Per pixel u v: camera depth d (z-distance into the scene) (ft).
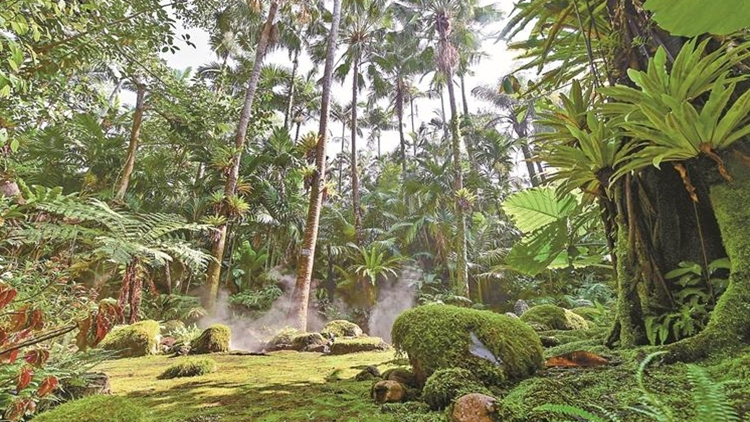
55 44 7.47
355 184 42.32
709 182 4.63
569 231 8.72
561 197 6.29
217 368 8.44
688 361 3.80
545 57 7.31
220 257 25.75
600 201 6.45
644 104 4.42
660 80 4.55
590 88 7.25
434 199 35.70
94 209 6.05
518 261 8.70
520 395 3.43
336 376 6.92
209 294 24.72
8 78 5.23
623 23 5.99
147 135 28.89
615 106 4.93
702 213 5.01
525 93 8.45
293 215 36.35
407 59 46.06
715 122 4.36
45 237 5.50
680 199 5.29
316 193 24.61
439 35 34.01
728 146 4.55
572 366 4.64
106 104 12.69
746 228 4.19
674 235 5.22
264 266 36.86
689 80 4.43
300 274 22.58
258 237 36.60
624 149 5.16
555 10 7.04
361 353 11.21
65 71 9.29
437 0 33.96
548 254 8.63
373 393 4.67
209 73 41.91
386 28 47.24
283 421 3.97
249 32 39.04
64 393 4.87
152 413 4.49
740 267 4.08
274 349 14.01
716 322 3.95
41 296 4.50
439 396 3.85
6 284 3.68
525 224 9.07
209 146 28.68
